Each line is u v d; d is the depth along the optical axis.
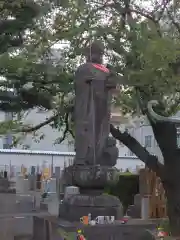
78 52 12.16
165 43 10.14
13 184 23.17
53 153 39.28
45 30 12.82
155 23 12.17
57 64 13.66
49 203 14.66
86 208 8.13
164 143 13.34
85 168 8.24
